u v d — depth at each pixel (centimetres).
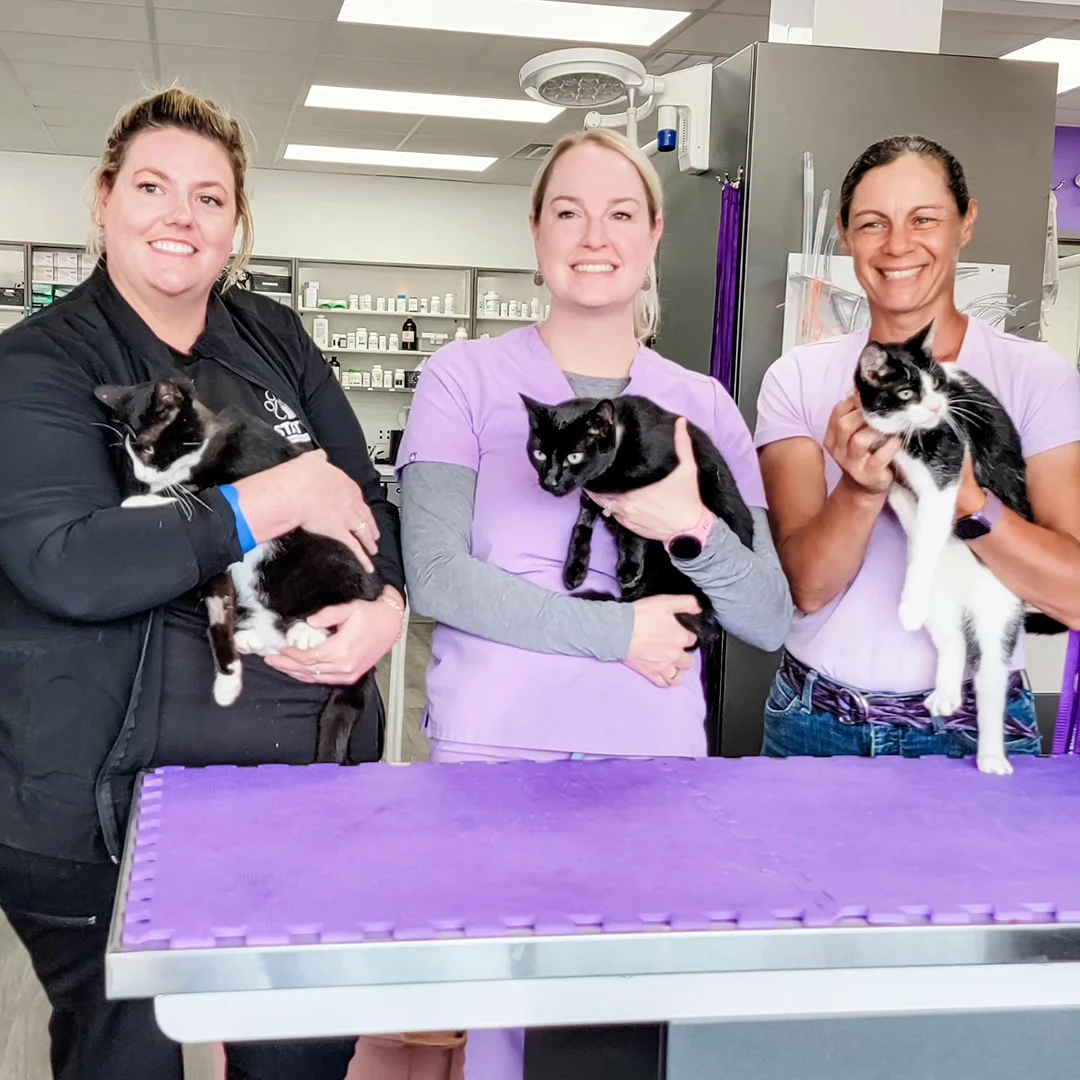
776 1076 90
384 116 629
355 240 823
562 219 137
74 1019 129
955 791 125
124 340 130
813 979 88
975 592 148
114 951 79
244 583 131
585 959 84
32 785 121
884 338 158
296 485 126
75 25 476
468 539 138
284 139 693
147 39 494
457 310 852
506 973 83
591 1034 95
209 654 131
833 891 93
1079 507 148
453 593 131
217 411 129
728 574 132
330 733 140
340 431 157
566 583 138
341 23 468
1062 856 104
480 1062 131
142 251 128
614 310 141
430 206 831
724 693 184
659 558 137
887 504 151
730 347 192
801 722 163
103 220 132
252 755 135
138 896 88
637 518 133
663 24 468
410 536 136
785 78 185
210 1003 81
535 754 135
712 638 139
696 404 145
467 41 491
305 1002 82
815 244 187
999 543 147
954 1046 94
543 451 132
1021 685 152
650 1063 93
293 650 135
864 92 186
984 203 188
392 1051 174
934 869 100
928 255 155
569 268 137
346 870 95
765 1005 88
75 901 125
